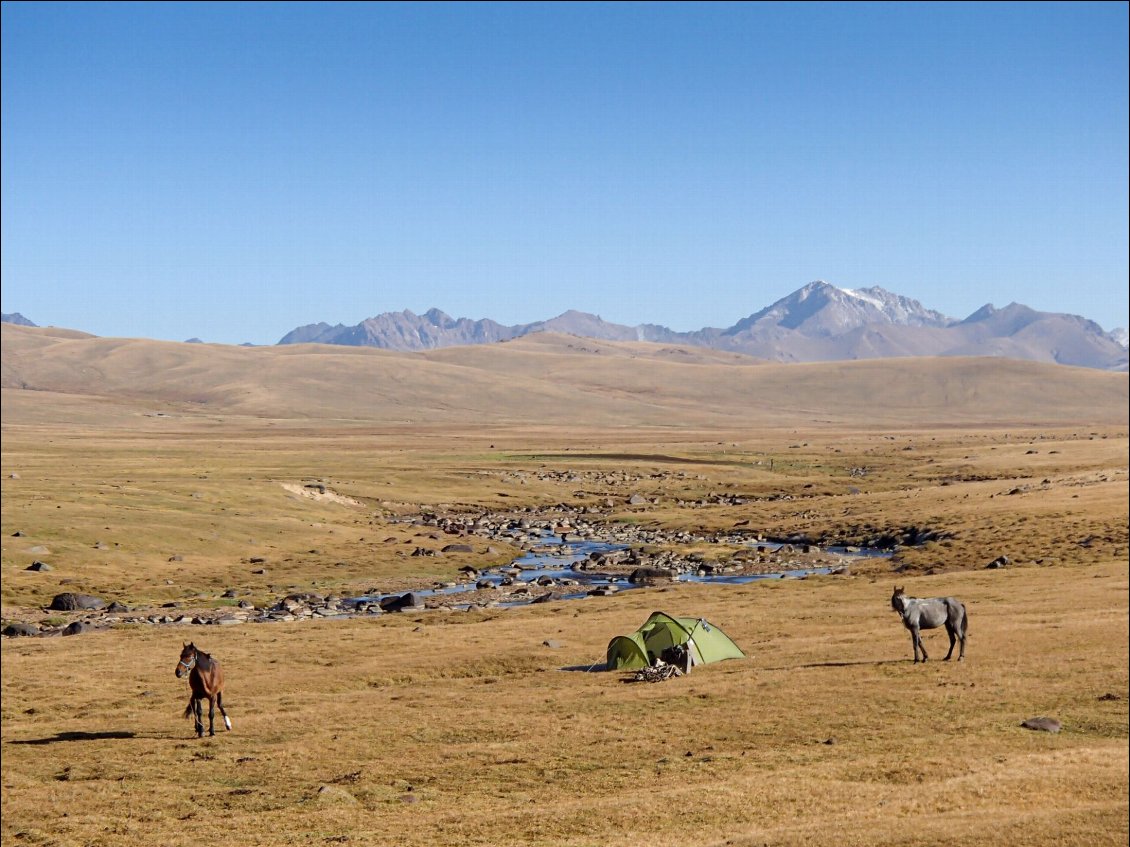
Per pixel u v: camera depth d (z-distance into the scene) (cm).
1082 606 5991
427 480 17162
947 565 9106
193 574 9200
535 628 6431
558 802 3100
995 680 4325
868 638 5559
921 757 3353
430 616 7338
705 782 3225
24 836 2953
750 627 6191
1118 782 2953
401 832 2848
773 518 13388
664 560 10625
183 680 5178
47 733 4203
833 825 2688
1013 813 2719
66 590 8300
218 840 2844
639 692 4566
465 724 4125
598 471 19675
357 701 4675
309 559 10175
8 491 12125
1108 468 17275
